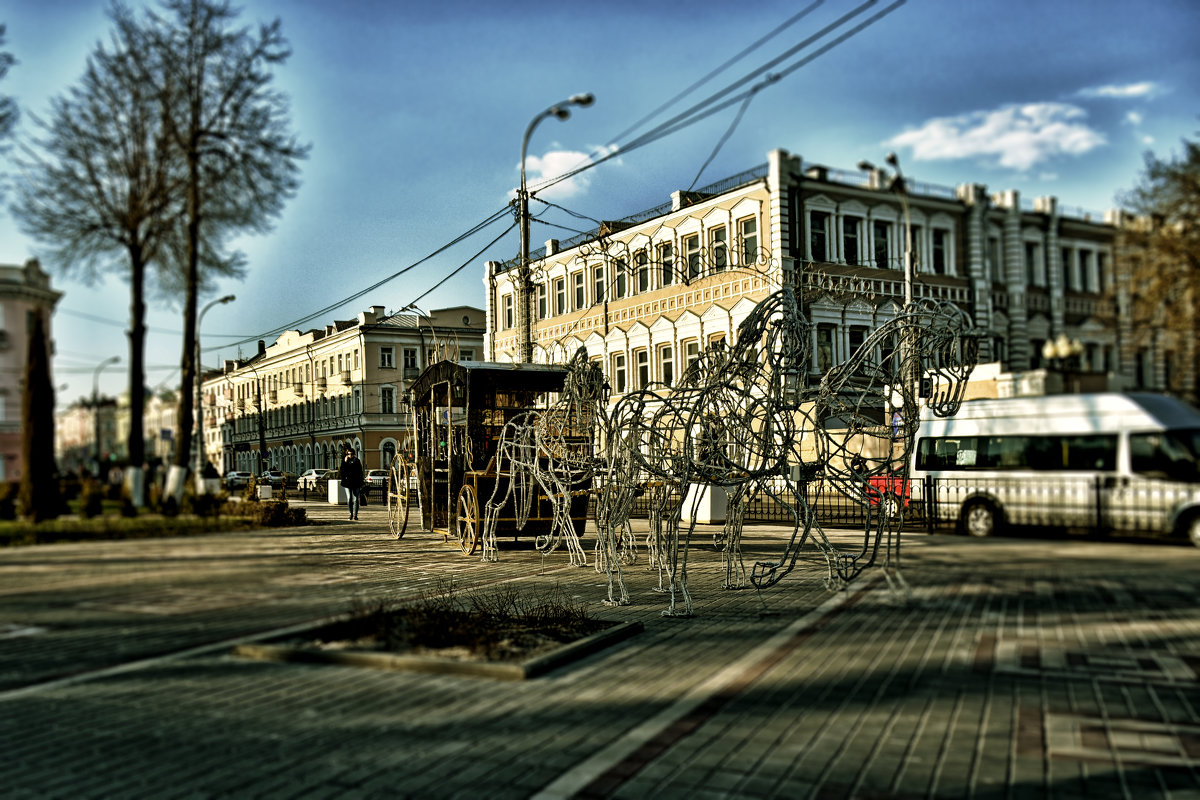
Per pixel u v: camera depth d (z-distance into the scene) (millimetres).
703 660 6852
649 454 9734
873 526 17656
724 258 32844
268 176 17578
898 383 10188
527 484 14023
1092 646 6508
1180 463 8617
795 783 4207
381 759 4629
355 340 59188
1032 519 9320
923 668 6301
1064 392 14555
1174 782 4133
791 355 9578
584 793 4133
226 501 19609
